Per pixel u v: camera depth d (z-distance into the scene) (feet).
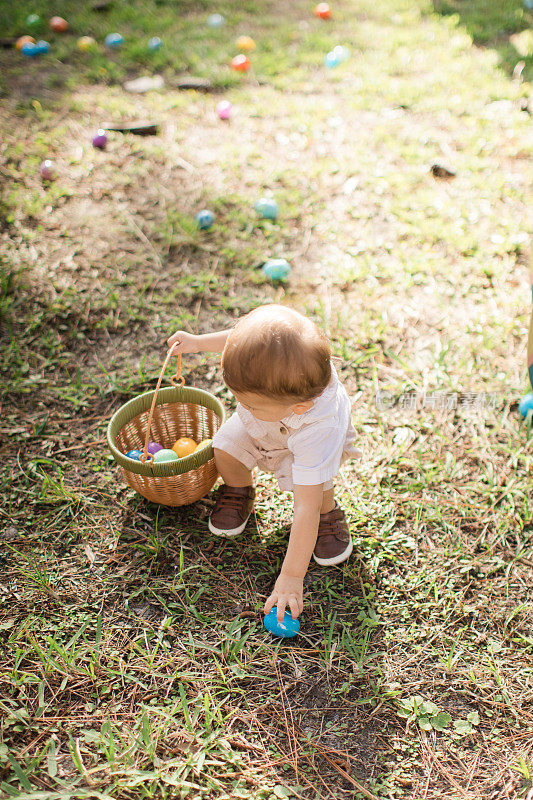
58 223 12.71
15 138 14.84
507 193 13.71
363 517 8.25
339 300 11.45
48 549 7.92
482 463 9.07
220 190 13.71
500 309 11.28
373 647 7.07
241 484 8.11
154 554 7.85
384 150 14.99
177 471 7.54
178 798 5.95
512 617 7.34
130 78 17.43
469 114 16.30
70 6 20.83
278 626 7.01
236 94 16.83
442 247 12.47
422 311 11.27
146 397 8.37
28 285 11.43
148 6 21.12
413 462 8.96
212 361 10.36
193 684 6.73
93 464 8.93
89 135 15.08
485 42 19.80
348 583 7.68
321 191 13.78
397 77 17.88
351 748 6.31
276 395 6.06
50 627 7.14
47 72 17.56
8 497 8.49
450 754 6.31
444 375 10.12
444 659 6.98
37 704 6.55
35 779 6.01
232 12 21.09
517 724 6.52
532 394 9.60
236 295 11.54
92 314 11.12
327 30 20.15
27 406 9.70
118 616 7.29
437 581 7.68
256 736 6.36
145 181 13.88
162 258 12.21
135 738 6.23
